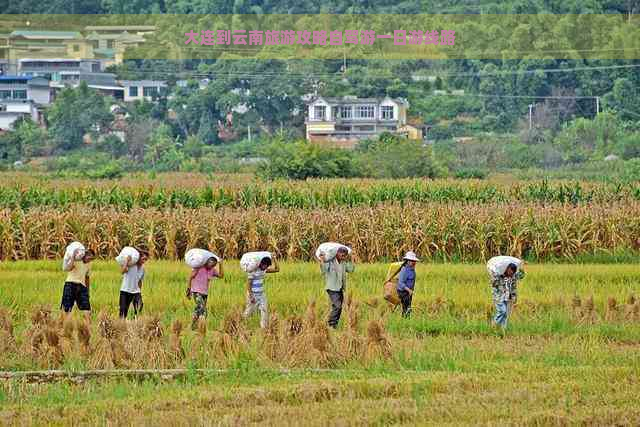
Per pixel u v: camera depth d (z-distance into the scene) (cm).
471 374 6544
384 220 14888
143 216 14775
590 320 8944
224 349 7081
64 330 7156
